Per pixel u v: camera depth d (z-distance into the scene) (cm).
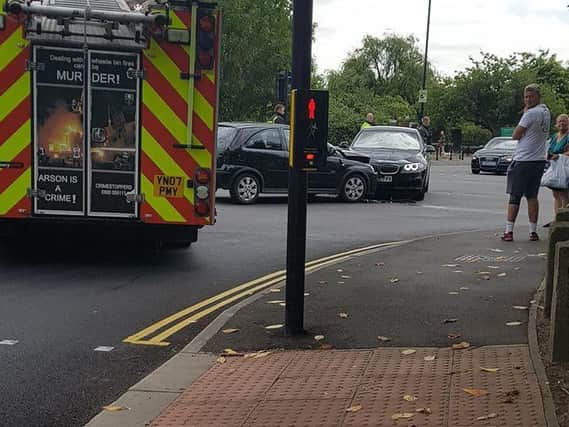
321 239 1203
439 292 770
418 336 616
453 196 2044
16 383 530
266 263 982
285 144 1691
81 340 632
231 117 4141
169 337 646
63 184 873
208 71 874
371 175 1819
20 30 845
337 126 3781
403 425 432
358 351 582
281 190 1683
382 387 500
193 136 878
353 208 1673
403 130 2094
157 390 519
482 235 1191
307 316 683
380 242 1186
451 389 486
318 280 837
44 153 866
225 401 491
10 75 853
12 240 1027
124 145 875
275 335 631
